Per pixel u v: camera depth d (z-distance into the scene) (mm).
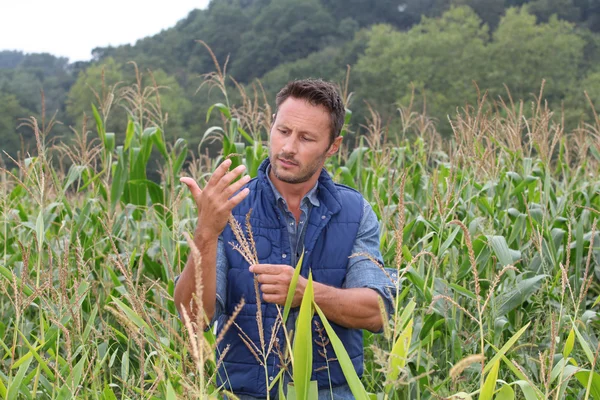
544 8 83938
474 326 4320
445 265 4508
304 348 2143
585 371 2451
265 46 87688
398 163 6703
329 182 2822
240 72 87688
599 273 4844
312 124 2559
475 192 5535
